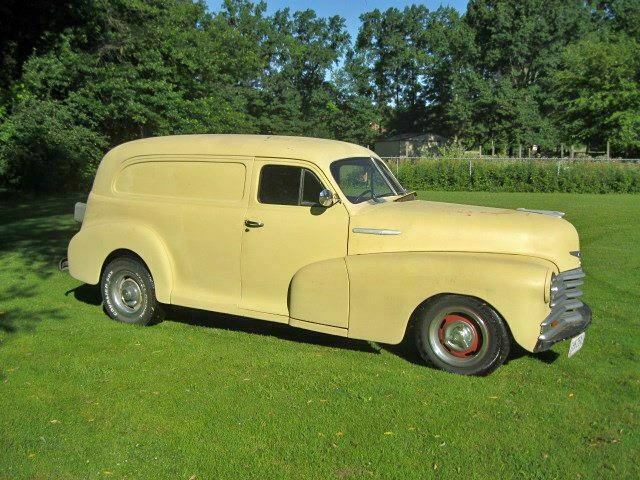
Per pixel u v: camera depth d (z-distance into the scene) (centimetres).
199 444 403
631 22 5659
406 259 518
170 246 627
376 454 392
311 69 6106
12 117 2208
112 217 662
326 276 544
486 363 506
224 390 486
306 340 616
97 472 371
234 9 5606
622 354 571
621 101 4097
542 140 5662
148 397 473
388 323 526
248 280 591
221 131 2994
